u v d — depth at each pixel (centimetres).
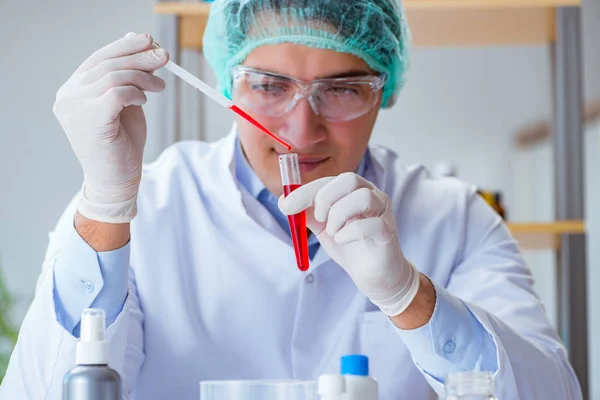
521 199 381
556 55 239
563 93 238
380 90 152
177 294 157
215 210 166
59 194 363
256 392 96
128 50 124
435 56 381
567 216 238
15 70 367
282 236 165
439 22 243
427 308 125
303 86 142
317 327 159
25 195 363
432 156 381
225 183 167
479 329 128
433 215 174
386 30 150
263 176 151
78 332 125
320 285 160
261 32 144
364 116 148
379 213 122
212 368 155
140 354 152
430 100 381
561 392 135
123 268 126
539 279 392
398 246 123
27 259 361
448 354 126
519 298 157
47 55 367
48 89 367
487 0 232
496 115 381
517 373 129
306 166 146
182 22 238
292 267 160
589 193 415
